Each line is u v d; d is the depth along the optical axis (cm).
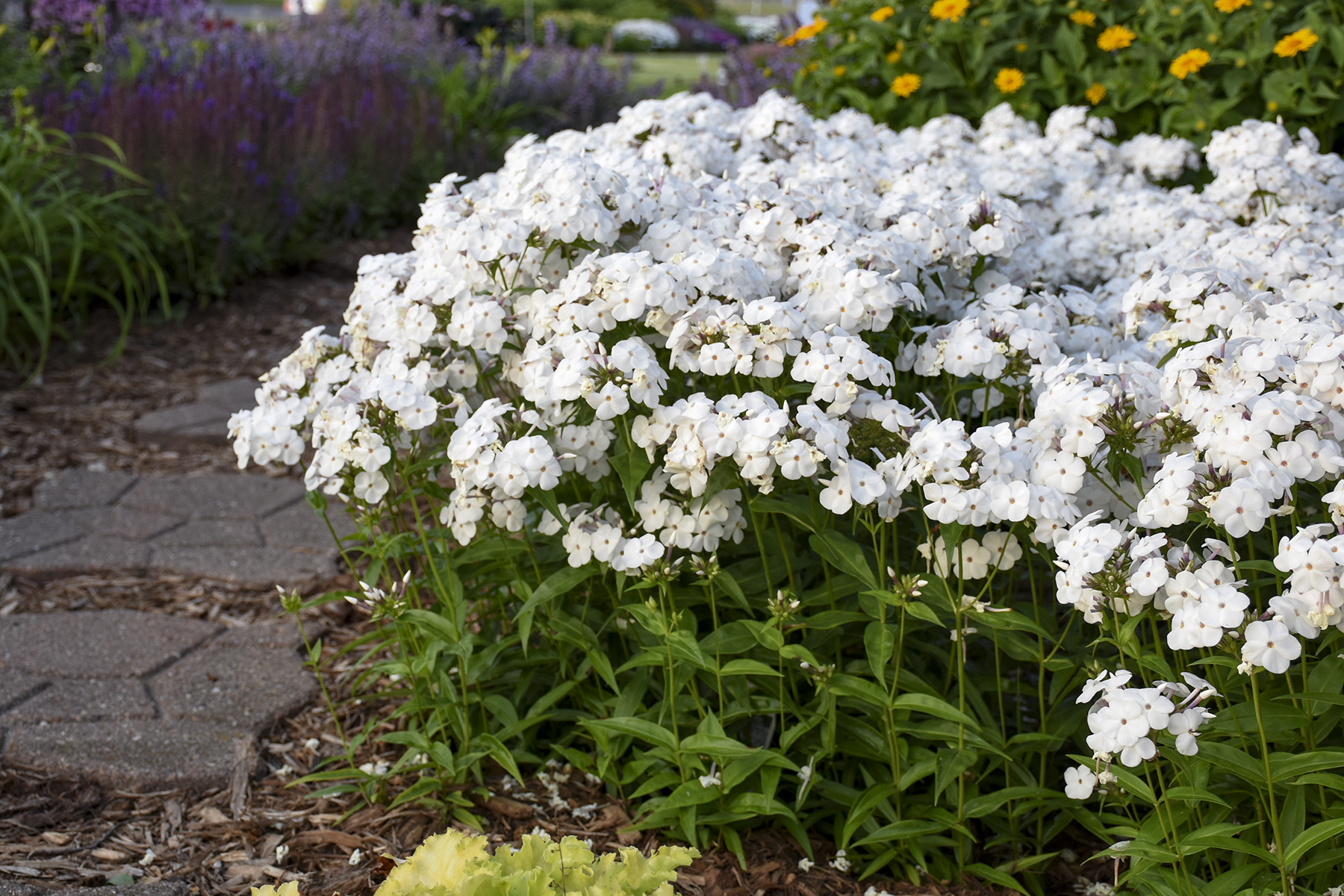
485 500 240
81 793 269
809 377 225
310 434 275
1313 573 173
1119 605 197
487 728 270
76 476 449
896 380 282
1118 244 362
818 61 638
